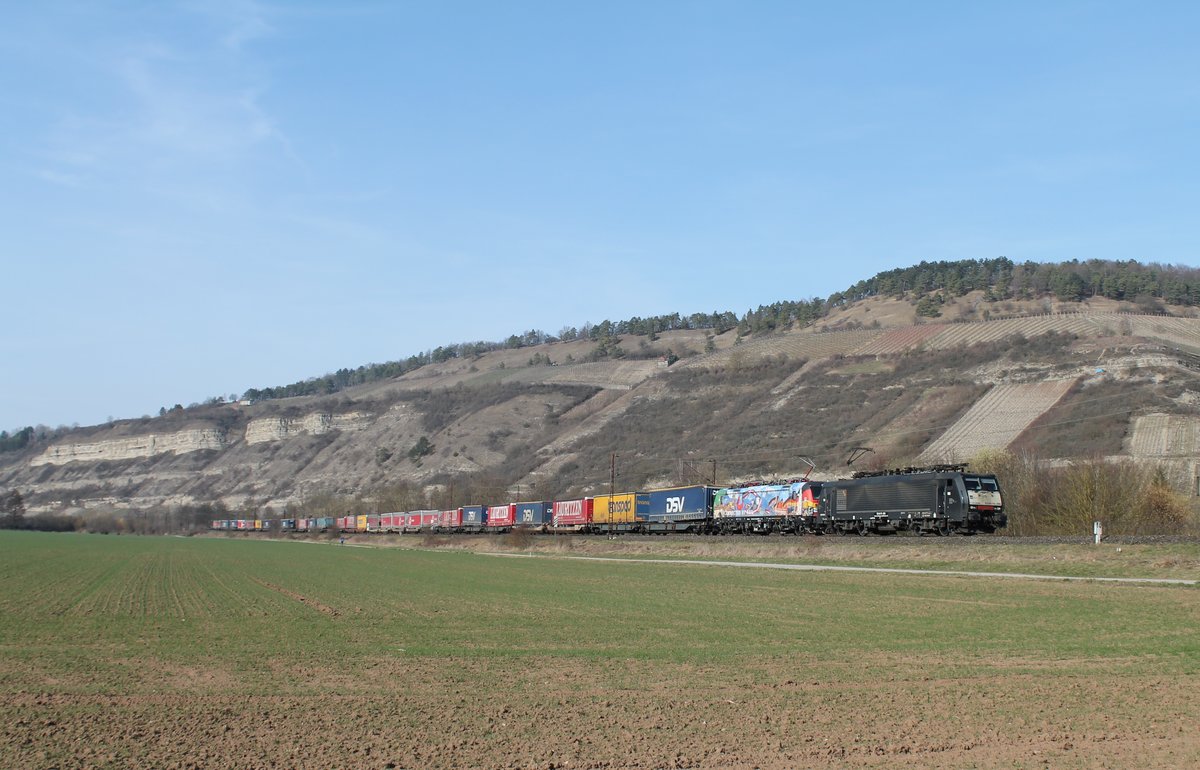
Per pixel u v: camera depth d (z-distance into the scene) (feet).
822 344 622.13
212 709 62.80
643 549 262.47
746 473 423.64
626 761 50.62
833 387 518.37
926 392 451.12
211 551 322.34
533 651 87.56
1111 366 400.47
